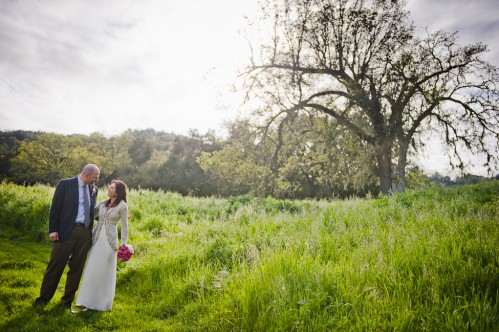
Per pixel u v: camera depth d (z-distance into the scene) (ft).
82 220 17.20
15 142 285.43
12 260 23.26
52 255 16.70
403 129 71.56
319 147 80.74
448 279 13.79
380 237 21.65
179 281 20.08
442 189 46.42
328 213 33.30
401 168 71.51
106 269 17.30
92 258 17.20
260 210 42.06
